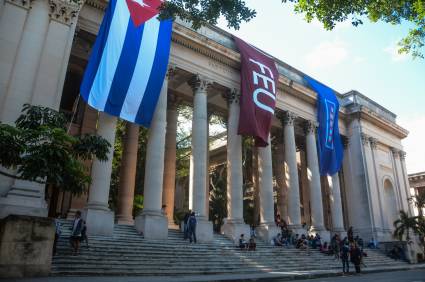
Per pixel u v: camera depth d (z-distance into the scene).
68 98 27.36
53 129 12.39
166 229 21.84
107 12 21.80
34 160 11.80
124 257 16.62
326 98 36.28
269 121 28.20
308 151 35.06
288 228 30.22
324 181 42.00
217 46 28.31
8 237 12.76
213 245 22.34
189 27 28.16
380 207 39.00
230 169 27.58
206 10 13.01
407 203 43.94
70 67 27.16
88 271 14.32
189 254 19.38
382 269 24.08
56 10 19.83
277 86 32.12
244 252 22.38
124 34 22.06
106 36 21.28
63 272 13.68
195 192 24.72
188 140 40.78
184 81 29.19
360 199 38.72
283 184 37.22
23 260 12.85
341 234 33.84
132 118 21.36
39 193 16.62
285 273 18.50
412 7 16.81
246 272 18.75
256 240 27.17
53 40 19.31
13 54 18.06
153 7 24.22
